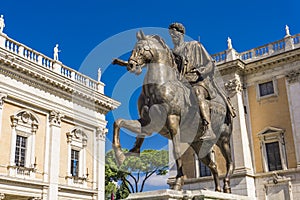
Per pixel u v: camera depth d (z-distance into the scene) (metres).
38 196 22.50
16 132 22.16
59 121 24.67
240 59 27.48
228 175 6.52
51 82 23.97
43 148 23.61
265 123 26.62
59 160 24.31
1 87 21.28
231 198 5.41
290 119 25.64
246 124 27.23
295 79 25.91
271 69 27.20
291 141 25.25
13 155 21.59
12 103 22.09
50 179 23.22
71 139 25.41
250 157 26.23
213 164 6.46
